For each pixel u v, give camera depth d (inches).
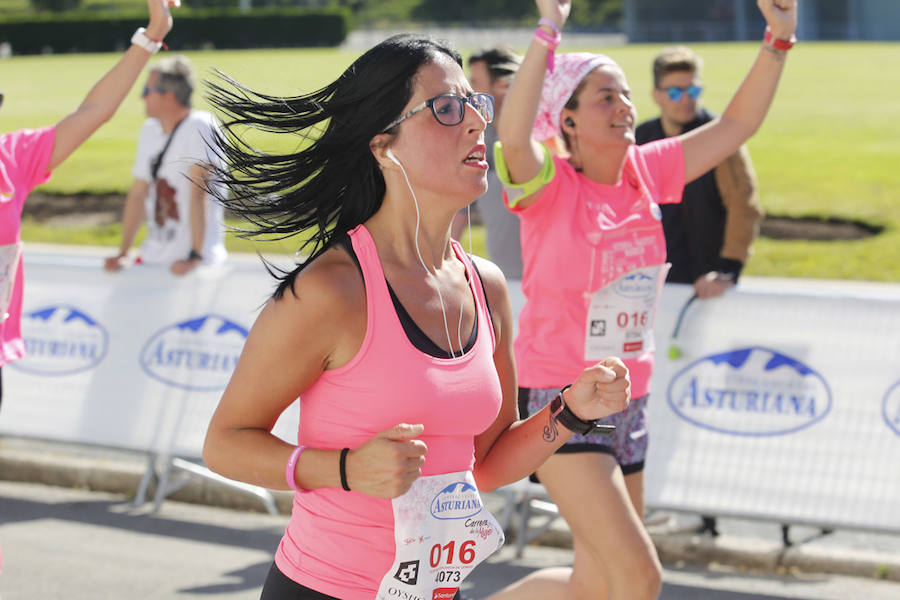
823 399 280.7
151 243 347.9
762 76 213.9
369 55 131.3
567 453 189.3
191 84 343.6
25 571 272.7
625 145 204.1
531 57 189.6
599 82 203.8
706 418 287.0
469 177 131.3
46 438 338.0
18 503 326.0
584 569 197.5
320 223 137.9
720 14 3949.3
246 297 322.7
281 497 324.5
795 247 637.9
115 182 878.4
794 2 211.9
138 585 265.1
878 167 963.3
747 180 285.7
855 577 276.2
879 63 2401.6
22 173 214.5
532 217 203.3
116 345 333.7
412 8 5359.3
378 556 130.2
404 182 131.3
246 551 290.7
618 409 142.2
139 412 329.7
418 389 127.6
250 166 138.1
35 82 2240.4
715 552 284.4
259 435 130.0
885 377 277.9
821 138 1208.2
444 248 138.0
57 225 762.8
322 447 131.3
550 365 203.3
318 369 129.0
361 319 127.2
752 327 284.4
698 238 295.3
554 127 208.4
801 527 304.2
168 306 330.0
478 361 133.7
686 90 300.2
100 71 2571.4
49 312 340.2
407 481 120.0
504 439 150.5
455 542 132.6
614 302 203.0
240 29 3784.5
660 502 287.9
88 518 314.2
